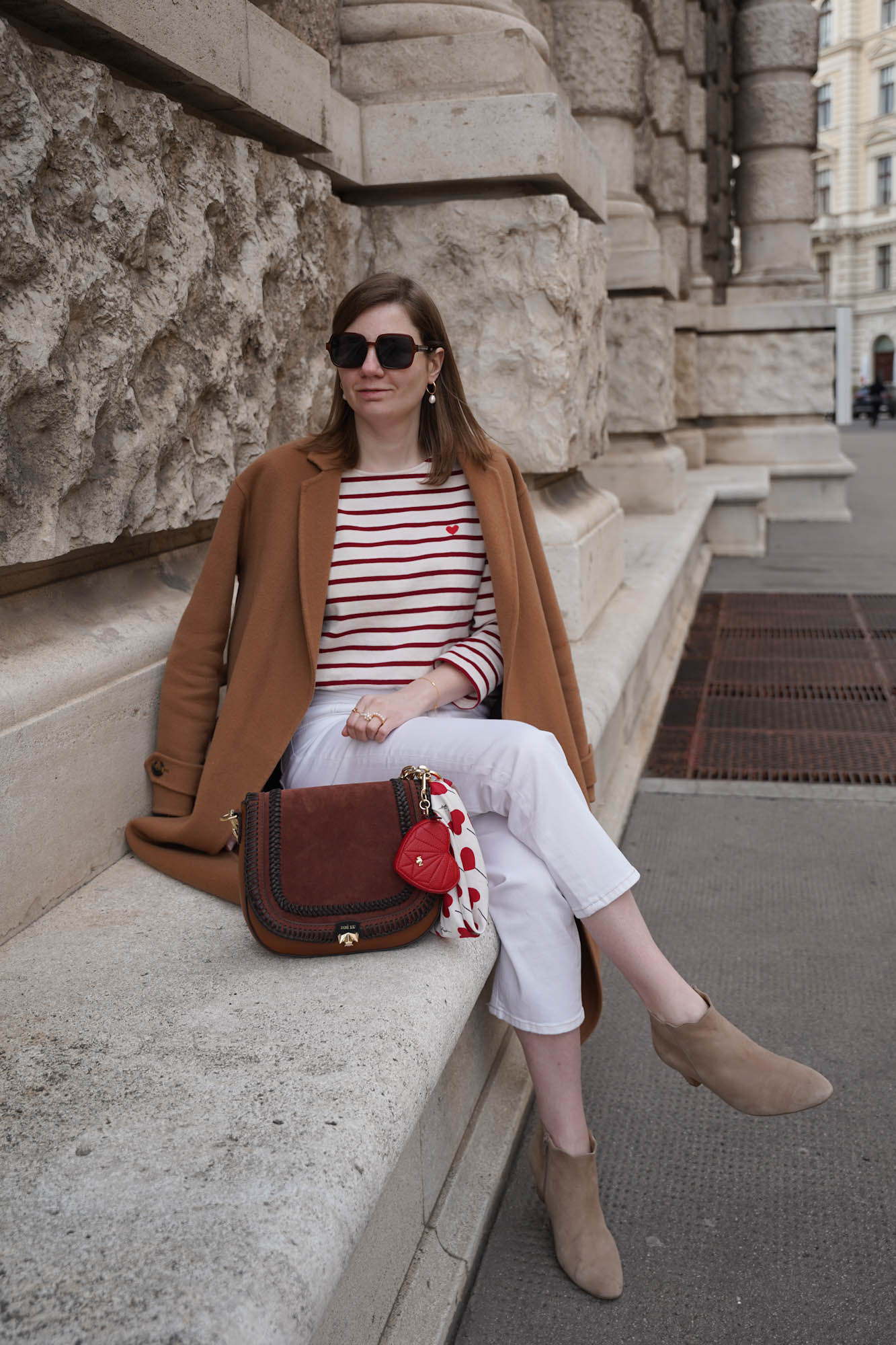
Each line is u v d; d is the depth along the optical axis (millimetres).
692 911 3104
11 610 1978
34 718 1860
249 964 1706
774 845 3551
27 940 1816
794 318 10820
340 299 3328
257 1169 1208
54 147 1835
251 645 2084
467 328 3727
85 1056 1456
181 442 2328
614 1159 2098
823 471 10930
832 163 47531
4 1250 1098
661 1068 2385
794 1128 2168
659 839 3631
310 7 3264
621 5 6707
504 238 3633
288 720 2057
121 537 2242
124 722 2111
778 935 2941
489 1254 1888
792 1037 2457
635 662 3883
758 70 10836
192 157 2287
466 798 1894
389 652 2104
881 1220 1916
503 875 1859
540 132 3467
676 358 10555
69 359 1910
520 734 1861
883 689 5277
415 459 2184
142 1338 980
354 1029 1494
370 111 3537
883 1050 2396
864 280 47688
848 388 32656
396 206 3678
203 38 2285
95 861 2053
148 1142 1267
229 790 2031
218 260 2447
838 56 46344
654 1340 1691
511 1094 2225
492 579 2107
